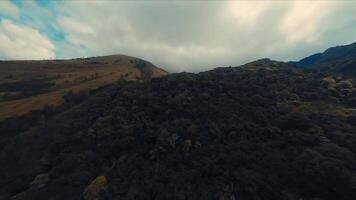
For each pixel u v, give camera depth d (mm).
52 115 104188
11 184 62094
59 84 178375
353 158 51844
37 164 68938
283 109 82125
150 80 120375
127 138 71812
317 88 104375
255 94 97500
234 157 58094
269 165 54094
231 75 123000
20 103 127812
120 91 108938
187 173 55625
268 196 47125
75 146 74500
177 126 72688
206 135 69562
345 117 74125
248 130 68812
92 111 94312
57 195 55344
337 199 44469
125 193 53094
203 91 98438
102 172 61844
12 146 79000
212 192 49688
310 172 48625
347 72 149625
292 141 61312
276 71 140625
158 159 62500
